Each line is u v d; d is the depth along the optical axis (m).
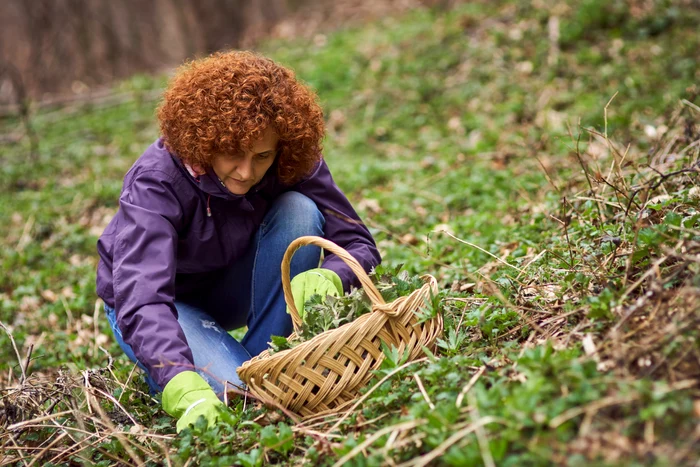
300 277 2.88
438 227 4.91
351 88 9.51
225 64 2.71
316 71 10.37
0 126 11.25
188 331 3.01
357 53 10.62
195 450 2.41
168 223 2.80
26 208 7.42
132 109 11.18
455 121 7.88
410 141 7.84
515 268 3.12
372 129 8.20
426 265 4.28
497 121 7.40
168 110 2.77
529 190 5.20
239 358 3.00
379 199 6.02
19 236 6.71
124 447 2.59
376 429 2.33
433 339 2.64
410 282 2.86
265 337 3.15
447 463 2.01
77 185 8.06
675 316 2.26
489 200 5.39
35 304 5.14
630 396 1.93
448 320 2.83
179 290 3.18
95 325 4.35
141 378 3.27
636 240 2.68
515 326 2.76
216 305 3.36
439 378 2.38
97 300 5.04
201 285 3.24
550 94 7.68
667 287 2.45
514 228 4.25
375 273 2.87
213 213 2.95
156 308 2.64
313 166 3.03
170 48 14.43
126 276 2.69
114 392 3.15
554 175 5.23
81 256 6.20
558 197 4.32
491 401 2.04
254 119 2.60
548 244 3.53
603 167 4.75
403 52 10.10
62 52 13.88
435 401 2.29
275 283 3.11
